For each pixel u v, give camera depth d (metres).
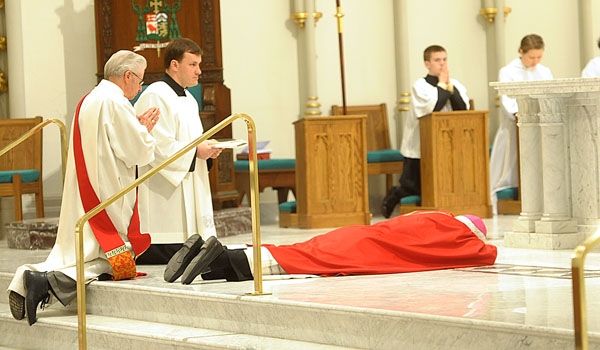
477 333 5.80
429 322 6.03
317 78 15.75
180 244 9.60
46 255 10.78
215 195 12.45
